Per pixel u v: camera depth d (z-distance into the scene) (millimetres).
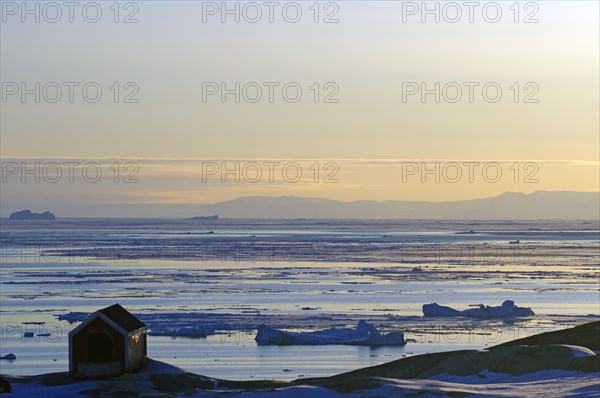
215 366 98312
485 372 73625
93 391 65000
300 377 92125
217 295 172125
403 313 146250
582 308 156250
